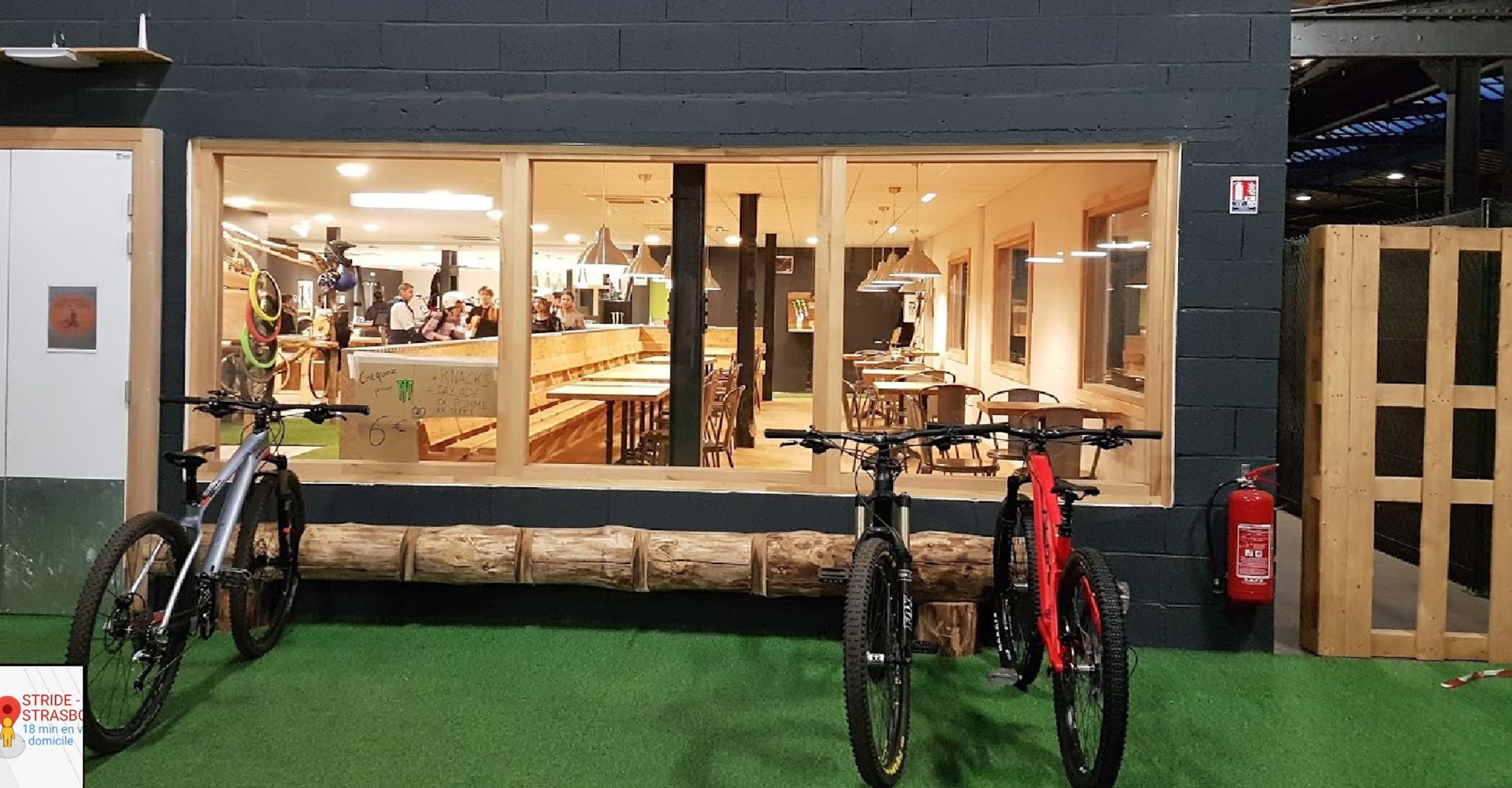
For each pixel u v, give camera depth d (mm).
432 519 4090
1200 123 3785
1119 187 5105
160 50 4035
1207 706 3301
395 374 4219
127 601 2844
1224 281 3801
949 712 3221
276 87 4035
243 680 3391
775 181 7414
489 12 4008
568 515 4062
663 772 2770
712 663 3635
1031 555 2998
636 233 12242
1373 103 9320
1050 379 7008
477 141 4031
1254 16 3756
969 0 3859
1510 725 3166
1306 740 3041
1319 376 3834
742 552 3818
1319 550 3811
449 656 3668
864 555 2578
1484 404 3740
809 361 14555
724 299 14914
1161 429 3869
